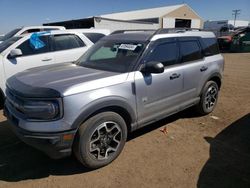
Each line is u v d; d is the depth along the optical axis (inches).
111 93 133.6
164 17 1510.8
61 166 141.6
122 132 143.9
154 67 145.8
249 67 481.4
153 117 161.9
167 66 168.6
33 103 120.3
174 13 1556.3
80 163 143.8
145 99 152.8
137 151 156.5
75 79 133.3
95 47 186.4
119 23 828.0
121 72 146.6
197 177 131.2
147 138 173.6
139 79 147.6
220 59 216.7
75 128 122.8
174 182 127.6
